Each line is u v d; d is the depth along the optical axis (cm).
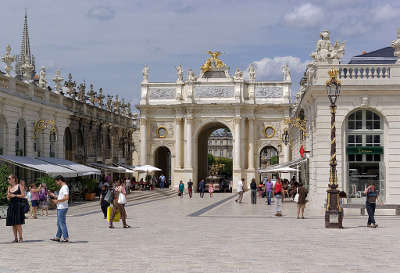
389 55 5475
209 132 11088
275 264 1692
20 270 1598
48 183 4622
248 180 9781
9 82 4806
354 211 3797
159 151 10881
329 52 4153
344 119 3994
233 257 1834
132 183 8900
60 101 6175
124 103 9775
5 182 3797
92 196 5888
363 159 4006
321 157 4016
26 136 5197
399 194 3941
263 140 9862
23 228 2936
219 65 9912
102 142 7981
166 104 9931
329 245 2133
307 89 4203
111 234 2605
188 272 1561
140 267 1644
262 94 9900
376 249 2016
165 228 2908
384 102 3959
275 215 3809
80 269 1614
